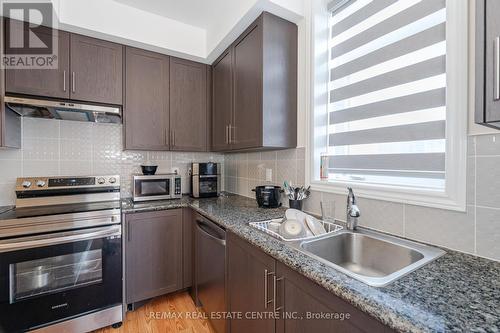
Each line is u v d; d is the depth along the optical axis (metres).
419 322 0.55
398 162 1.31
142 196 2.15
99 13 1.87
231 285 1.41
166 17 2.15
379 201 1.25
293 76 1.75
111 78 2.02
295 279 0.92
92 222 1.70
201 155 2.77
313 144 1.66
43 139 2.04
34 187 1.82
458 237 0.97
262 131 1.61
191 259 2.13
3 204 1.89
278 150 1.96
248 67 1.76
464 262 0.88
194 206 1.96
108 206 1.88
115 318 1.76
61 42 1.83
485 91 0.64
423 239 1.08
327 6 1.68
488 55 0.63
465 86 0.95
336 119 1.67
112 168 2.32
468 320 0.56
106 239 1.73
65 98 1.84
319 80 1.68
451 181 0.99
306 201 1.70
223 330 1.52
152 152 2.51
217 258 1.58
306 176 1.69
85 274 1.69
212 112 2.44
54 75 1.80
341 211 1.46
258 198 1.88
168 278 2.04
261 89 1.62
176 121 2.33
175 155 2.64
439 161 1.14
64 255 1.61
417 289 0.70
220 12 2.03
